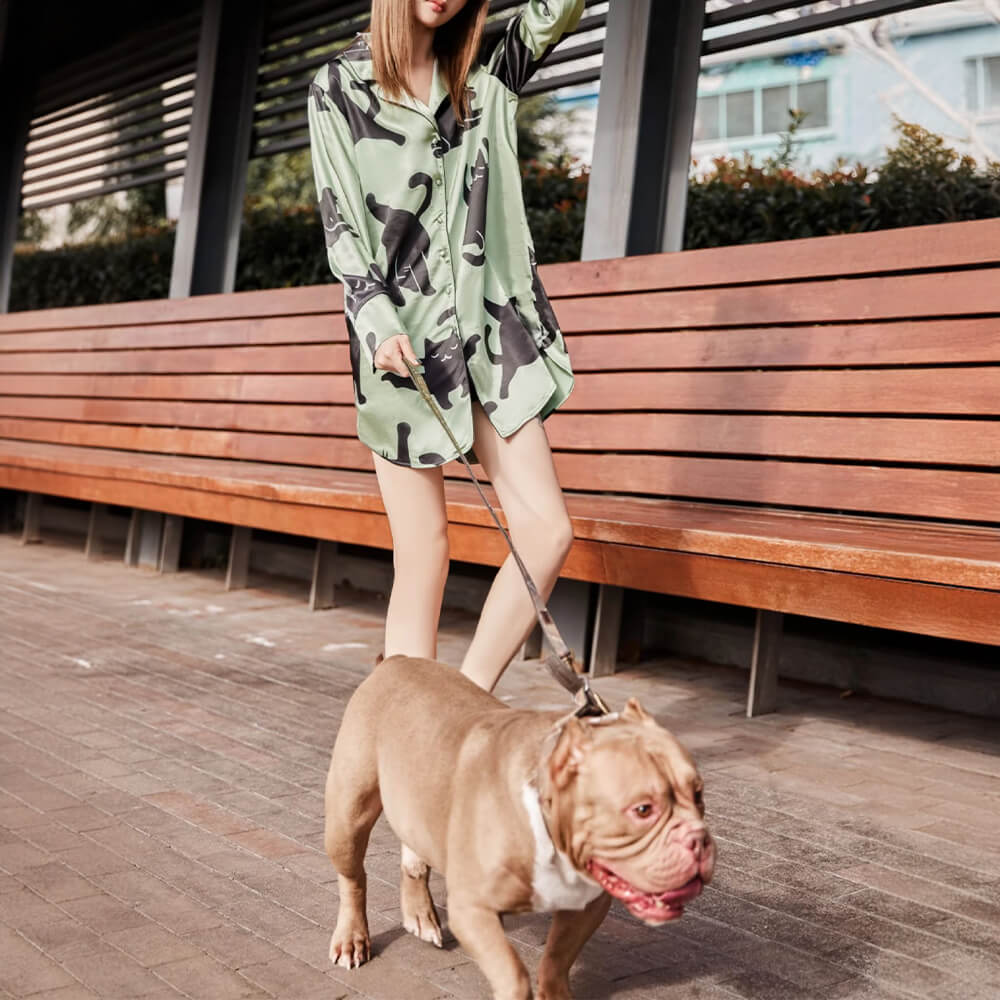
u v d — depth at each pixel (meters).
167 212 12.58
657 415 4.99
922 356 4.25
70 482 7.33
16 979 2.38
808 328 4.58
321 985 2.38
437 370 3.14
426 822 2.14
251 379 7.01
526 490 3.13
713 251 4.89
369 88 3.17
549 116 9.27
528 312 3.24
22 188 11.05
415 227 3.16
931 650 4.60
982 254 4.17
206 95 8.34
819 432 4.48
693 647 5.31
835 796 3.49
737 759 3.84
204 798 3.48
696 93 5.71
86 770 3.72
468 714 2.18
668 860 1.72
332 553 6.33
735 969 2.46
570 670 2.16
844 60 6.68
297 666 5.06
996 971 2.45
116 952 2.51
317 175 3.17
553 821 1.83
